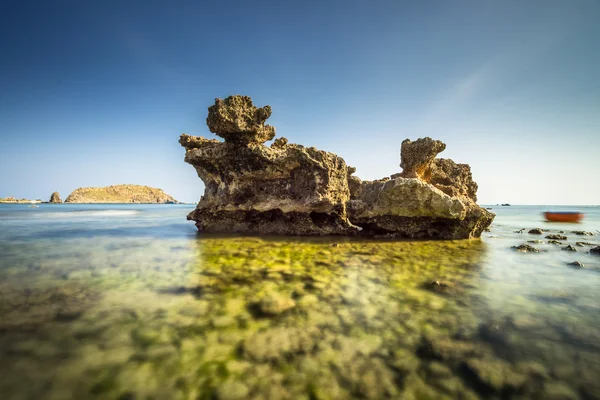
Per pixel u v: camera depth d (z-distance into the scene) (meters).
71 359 1.66
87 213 19.11
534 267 3.79
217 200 7.14
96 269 3.58
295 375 1.52
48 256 4.38
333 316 2.20
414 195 6.11
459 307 2.41
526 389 1.44
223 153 6.66
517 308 2.41
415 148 7.21
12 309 2.34
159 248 5.02
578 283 3.10
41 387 1.43
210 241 5.80
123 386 1.44
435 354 1.72
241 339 1.86
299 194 6.59
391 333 1.95
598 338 1.93
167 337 1.89
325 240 5.92
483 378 1.52
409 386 1.45
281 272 3.42
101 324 2.07
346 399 1.36
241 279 3.13
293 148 6.34
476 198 8.73
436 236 6.34
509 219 15.77
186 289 2.80
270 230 6.93
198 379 1.49
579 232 8.09
